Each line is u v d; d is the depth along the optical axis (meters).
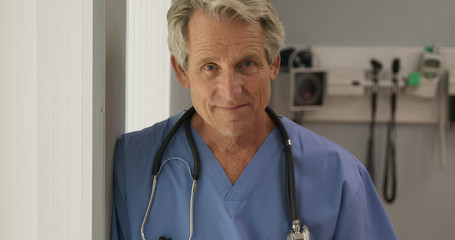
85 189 0.84
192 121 1.07
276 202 1.00
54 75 0.79
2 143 0.72
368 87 2.30
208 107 0.88
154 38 1.44
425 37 2.33
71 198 0.83
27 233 0.77
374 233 1.09
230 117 0.87
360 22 2.35
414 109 2.29
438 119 2.29
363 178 1.10
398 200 2.38
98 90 0.83
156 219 0.99
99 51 0.82
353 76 2.27
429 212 2.37
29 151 0.76
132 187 1.00
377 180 2.39
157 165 1.00
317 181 1.03
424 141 2.35
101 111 0.84
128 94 1.28
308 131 1.12
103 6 0.83
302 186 1.01
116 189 1.01
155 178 0.99
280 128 1.05
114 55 0.97
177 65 0.97
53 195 0.81
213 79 0.87
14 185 0.74
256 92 0.87
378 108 2.31
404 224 2.39
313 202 1.01
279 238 0.99
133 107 1.31
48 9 0.77
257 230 0.99
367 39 2.36
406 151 2.36
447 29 2.31
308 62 2.30
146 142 1.04
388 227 1.08
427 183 2.36
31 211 0.77
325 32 2.37
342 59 2.32
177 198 1.00
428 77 2.20
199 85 0.88
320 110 2.34
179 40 0.89
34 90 0.76
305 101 2.27
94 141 0.83
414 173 2.37
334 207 1.01
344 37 2.37
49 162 0.80
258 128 1.03
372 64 2.26
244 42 0.83
